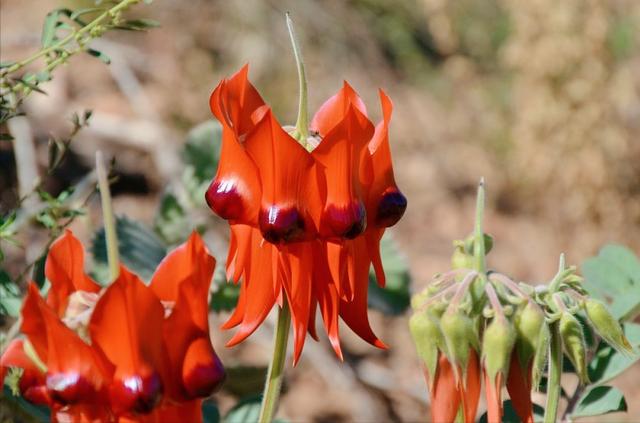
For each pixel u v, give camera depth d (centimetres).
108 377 289
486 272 364
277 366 374
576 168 1072
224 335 807
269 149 333
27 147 821
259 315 354
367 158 347
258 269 353
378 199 353
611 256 490
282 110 1088
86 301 301
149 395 288
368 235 359
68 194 472
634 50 1177
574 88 1062
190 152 651
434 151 1147
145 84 1044
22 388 302
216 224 850
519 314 351
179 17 1099
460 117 1170
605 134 1070
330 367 848
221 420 500
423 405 866
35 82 459
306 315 345
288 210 336
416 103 1174
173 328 294
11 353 293
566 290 369
